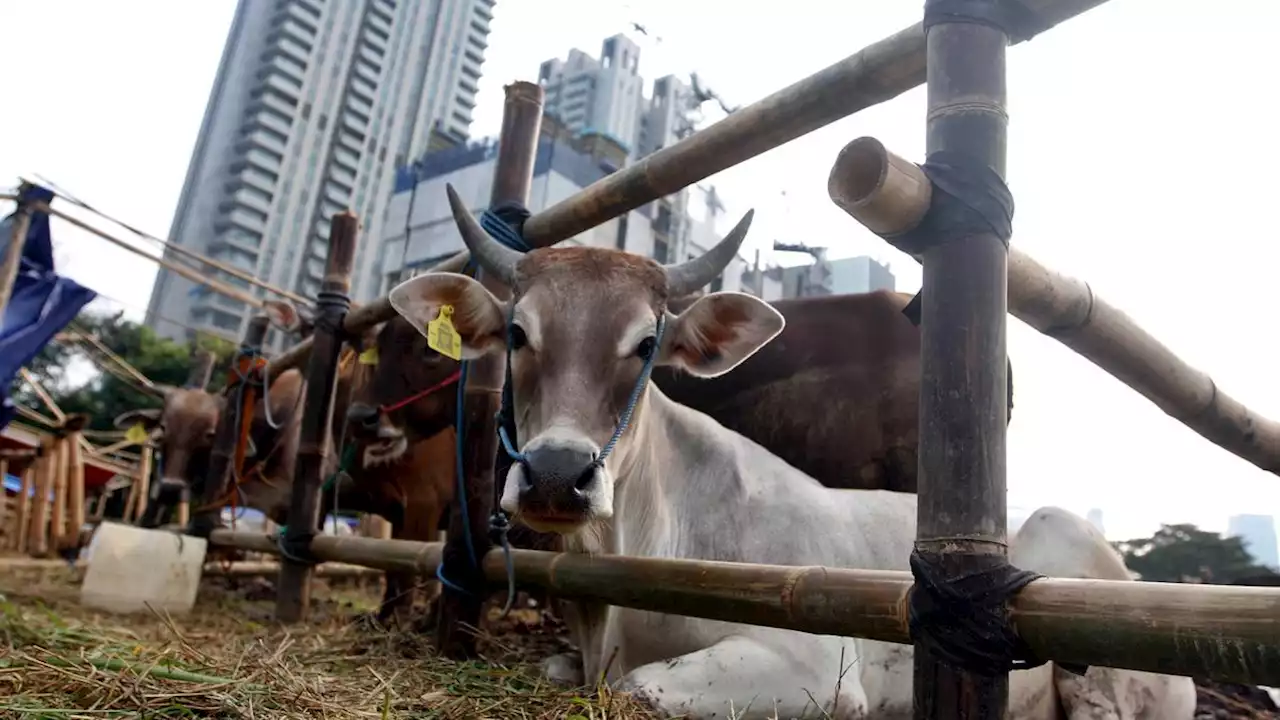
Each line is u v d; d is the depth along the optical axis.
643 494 2.90
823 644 2.66
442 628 3.34
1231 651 1.32
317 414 4.94
